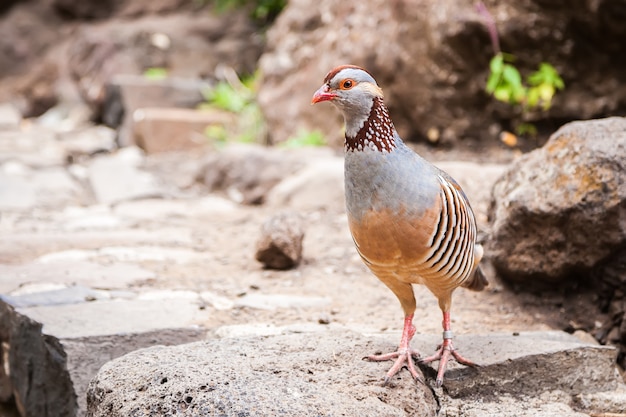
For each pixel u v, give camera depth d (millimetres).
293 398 3223
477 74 8273
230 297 5293
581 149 4883
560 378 3938
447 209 3469
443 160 8195
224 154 8852
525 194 5051
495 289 5305
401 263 3525
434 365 3799
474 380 3789
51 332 4520
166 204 8211
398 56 8633
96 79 13086
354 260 6078
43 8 15422
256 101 10523
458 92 8352
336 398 3266
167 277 5738
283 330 4543
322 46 9586
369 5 9133
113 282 5562
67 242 6637
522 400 3812
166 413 3223
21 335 4859
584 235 4848
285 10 10742
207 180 8883
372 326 4688
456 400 3729
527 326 4867
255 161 8539
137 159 10430
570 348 3969
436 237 3449
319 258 6148
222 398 3197
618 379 4078
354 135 3447
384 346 3842
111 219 7547
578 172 4844
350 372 3553
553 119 8266
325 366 3613
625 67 8094
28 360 4824
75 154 10688
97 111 13047
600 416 3846
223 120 11281
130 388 3408
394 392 3459
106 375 3559
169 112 11273
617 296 4910
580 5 7727
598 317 4980
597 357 4020
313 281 5652
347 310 5043
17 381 5027
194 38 13773
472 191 6527
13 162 9742
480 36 8070
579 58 8055
